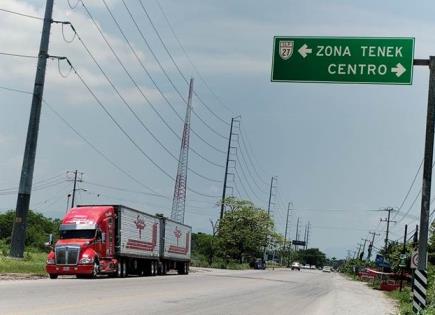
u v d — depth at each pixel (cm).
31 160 3591
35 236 8231
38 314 1348
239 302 2252
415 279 1903
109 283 2808
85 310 1509
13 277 2842
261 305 2208
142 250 4175
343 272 17238
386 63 1803
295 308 2216
